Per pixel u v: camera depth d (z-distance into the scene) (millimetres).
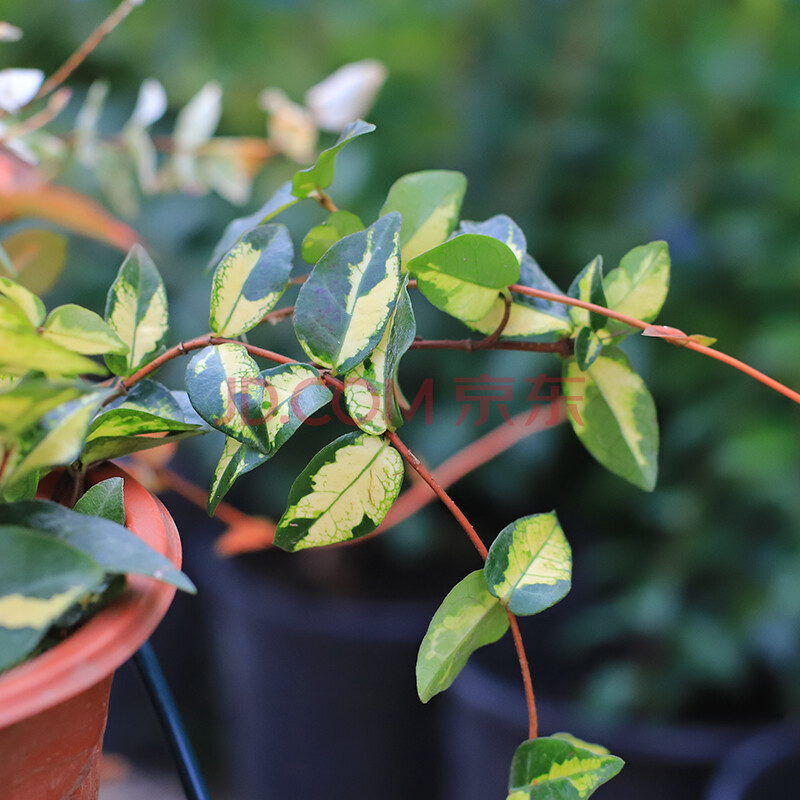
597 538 1404
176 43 1377
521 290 477
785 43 1136
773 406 1154
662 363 1219
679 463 1255
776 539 1183
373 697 1277
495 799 1109
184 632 1582
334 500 458
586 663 1274
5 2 1330
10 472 416
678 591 1183
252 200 1321
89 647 406
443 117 1349
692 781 1060
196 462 1392
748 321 1205
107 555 411
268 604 1303
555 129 1254
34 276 600
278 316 506
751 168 1154
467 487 1414
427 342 492
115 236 637
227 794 1567
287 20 1388
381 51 1359
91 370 411
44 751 421
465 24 1321
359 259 461
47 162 686
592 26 1227
